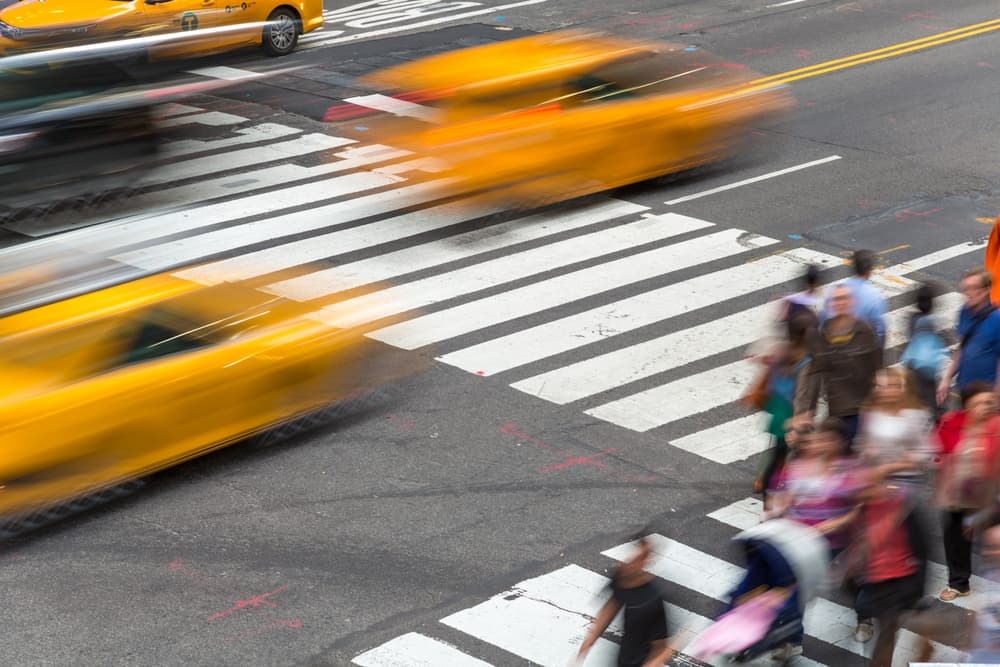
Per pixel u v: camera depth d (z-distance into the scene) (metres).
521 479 10.43
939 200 16.89
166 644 8.26
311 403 11.02
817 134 19.36
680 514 9.97
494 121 16.36
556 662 8.12
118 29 21.27
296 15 24.11
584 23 26.06
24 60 14.33
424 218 16.36
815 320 9.62
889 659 7.68
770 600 7.76
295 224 16.03
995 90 21.36
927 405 10.48
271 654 8.18
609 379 12.19
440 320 13.39
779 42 24.09
